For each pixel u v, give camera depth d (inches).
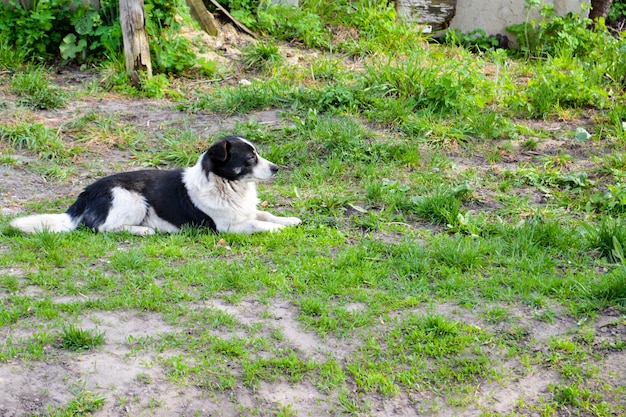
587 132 272.2
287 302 205.8
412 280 211.9
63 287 207.3
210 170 223.9
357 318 201.6
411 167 254.8
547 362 195.0
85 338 195.2
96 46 305.6
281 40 325.4
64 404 187.0
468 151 263.1
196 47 311.1
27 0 310.0
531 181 248.1
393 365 194.4
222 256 219.1
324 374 192.5
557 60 305.4
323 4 333.4
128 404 187.6
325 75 298.7
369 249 221.5
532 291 209.0
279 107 282.4
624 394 190.4
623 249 219.5
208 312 202.4
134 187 226.1
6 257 214.7
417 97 281.6
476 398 190.5
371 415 188.4
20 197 241.6
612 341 198.1
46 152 258.2
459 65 298.7
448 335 198.1
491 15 338.6
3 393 187.8
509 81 293.7
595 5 354.3
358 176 251.8
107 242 220.5
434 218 233.6
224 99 284.4
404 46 320.2
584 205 239.5
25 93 283.9
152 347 195.6
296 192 241.4
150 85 290.8
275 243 222.5
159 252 218.1
